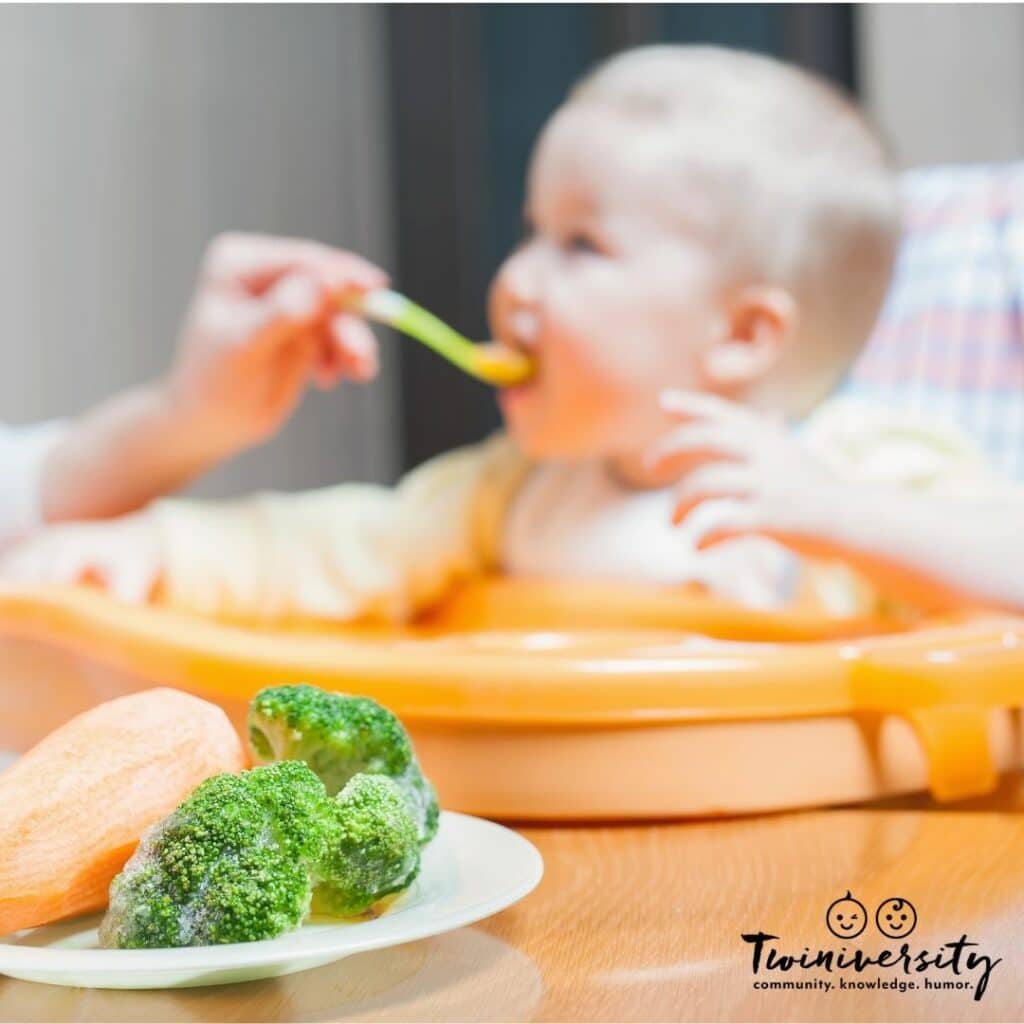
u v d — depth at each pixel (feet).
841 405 4.25
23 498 4.39
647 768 2.11
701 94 3.78
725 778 2.13
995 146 6.06
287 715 1.68
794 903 1.74
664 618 3.42
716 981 1.48
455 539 3.98
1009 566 2.82
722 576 3.62
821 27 6.35
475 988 1.46
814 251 3.71
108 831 1.54
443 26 6.59
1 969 1.34
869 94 6.24
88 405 6.25
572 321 3.60
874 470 3.86
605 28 6.53
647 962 1.54
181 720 1.64
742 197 3.64
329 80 6.68
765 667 2.14
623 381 3.61
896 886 1.80
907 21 6.13
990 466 4.23
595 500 3.84
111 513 4.39
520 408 3.79
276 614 3.88
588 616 3.54
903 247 4.75
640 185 3.63
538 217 3.85
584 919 1.69
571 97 4.09
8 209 6.12
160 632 2.44
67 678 2.65
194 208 6.45
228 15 6.49
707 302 3.65
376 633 3.79
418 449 6.70
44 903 1.51
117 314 6.31
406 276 6.70
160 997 1.45
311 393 6.74
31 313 6.17
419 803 1.69
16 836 1.49
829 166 3.77
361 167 6.71
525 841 1.71
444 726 2.12
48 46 6.17
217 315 4.23
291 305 4.07
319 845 1.46
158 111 6.38
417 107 6.64
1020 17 6.00
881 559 2.87
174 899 1.40
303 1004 1.42
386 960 1.55
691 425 3.11
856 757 2.21
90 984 1.45
